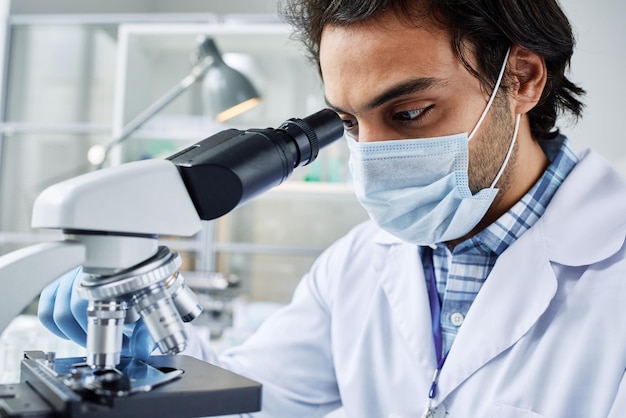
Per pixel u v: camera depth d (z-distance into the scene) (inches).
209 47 96.1
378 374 38.1
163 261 21.3
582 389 31.1
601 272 33.4
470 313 34.9
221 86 96.1
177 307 22.9
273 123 132.9
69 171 139.6
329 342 42.8
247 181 21.5
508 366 33.1
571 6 124.0
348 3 29.9
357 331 40.5
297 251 119.6
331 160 117.4
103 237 20.2
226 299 111.3
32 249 20.3
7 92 128.9
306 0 36.1
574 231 34.8
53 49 138.6
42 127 124.6
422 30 29.9
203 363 24.7
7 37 127.1
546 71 35.0
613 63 123.2
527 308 33.7
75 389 20.0
